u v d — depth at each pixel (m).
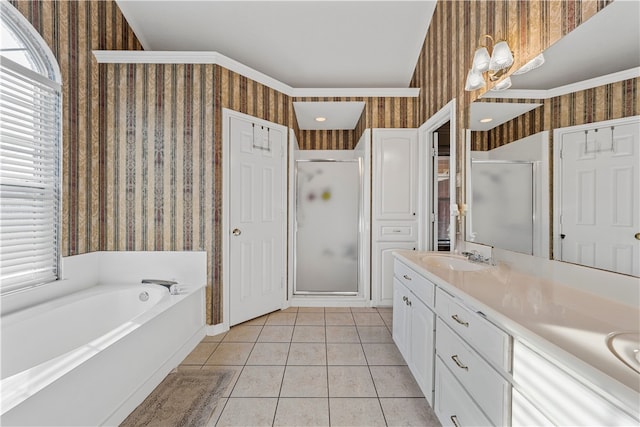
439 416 1.37
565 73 1.15
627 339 0.72
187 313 2.14
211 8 2.44
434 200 2.81
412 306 1.74
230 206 2.53
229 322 2.53
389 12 2.53
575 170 1.10
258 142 2.73
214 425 1.42
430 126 2.67
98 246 2.37
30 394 0.98
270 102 2.84
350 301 3.10
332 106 3.16
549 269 1.25
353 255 3.37
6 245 1.74
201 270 2.41
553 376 0.70
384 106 3.04
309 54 2.87
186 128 2.40
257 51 2.81
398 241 3.07
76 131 2.16
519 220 1.43
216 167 2.42
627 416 0.54
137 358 1.57
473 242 1.88
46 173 1.96
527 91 1.36
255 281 2.75
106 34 2.39
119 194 2.41
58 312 1.81
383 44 2.81
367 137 3.04
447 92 2.30
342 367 1.93
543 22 1.30
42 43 1.90
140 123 2.40
